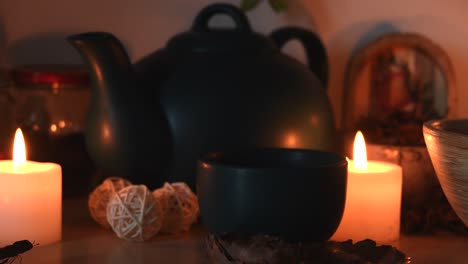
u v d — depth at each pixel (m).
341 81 0.99
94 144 0.78
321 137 0.80
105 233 0.75
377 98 0.97
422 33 0.98
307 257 0.64
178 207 0.74
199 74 0.77
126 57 0.75
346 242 0.67
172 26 0.95
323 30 0.98
